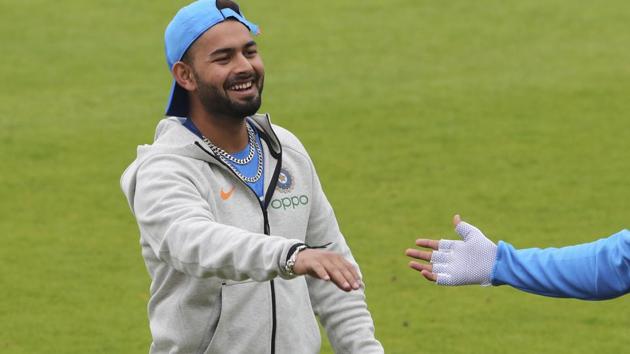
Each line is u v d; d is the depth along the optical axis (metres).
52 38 61.19
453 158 45.72
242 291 16.69
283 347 16.91
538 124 49.12
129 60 58.25
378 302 33.50
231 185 16.91
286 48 59.41
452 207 40.91
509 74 55.19
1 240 38.59
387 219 39.91
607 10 63.62
